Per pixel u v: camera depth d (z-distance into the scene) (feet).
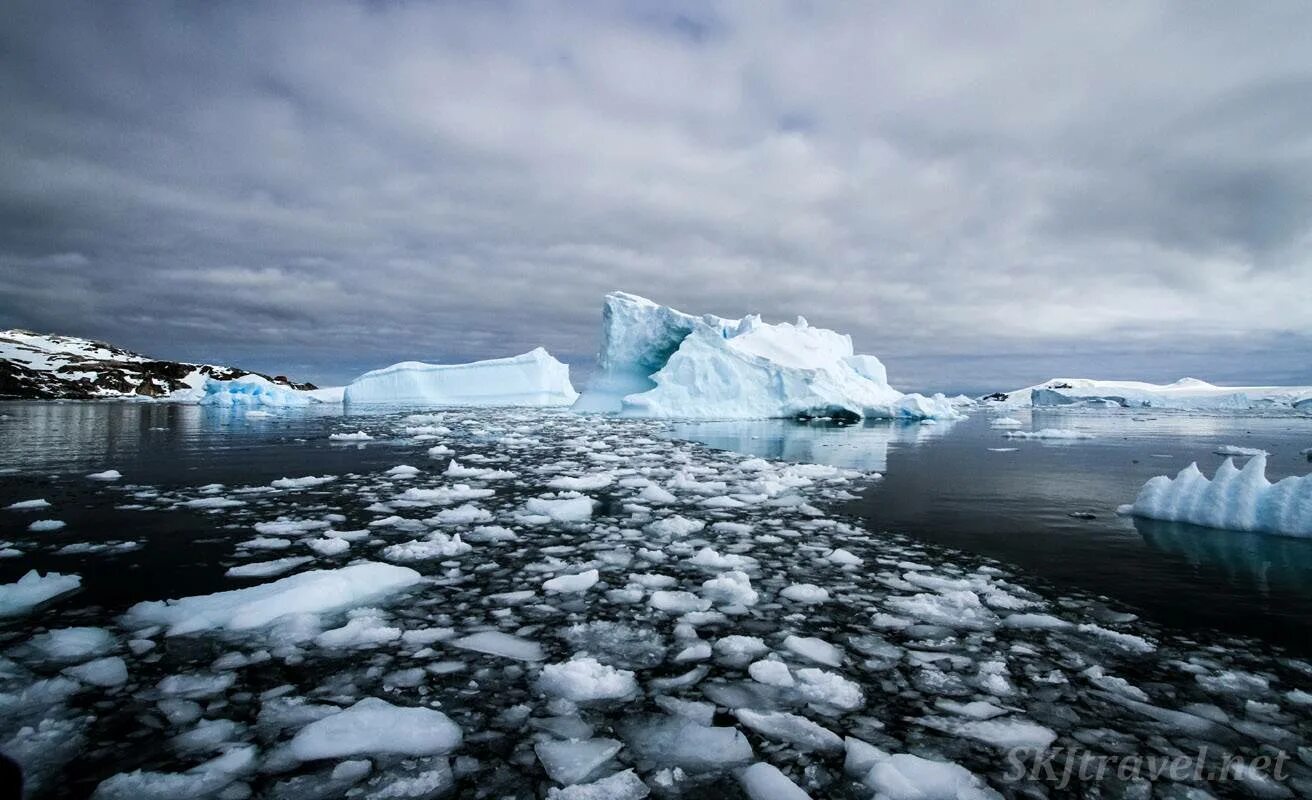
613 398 102.01
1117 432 73.92
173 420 80.23
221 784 8.05
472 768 8.46
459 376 126.41
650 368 103.81
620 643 12.55
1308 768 8.46
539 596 15.16
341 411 103.81
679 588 15.94
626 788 8.04
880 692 10.58
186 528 21.31
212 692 10.39
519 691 10.57
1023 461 42.29
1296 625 13.35
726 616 13.99
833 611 14.29
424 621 13.56
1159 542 20.29
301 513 23.84
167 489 28.91
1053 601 14.83
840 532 21.71
